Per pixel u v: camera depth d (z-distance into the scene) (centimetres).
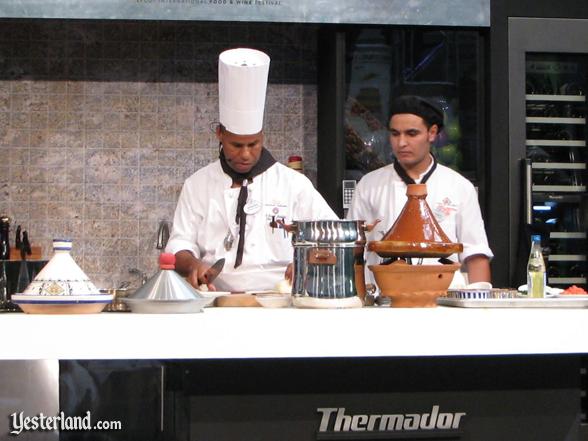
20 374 311
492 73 852
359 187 805
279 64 959
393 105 762
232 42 954
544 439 346
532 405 345
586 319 320
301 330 303
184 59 948
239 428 327
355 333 307
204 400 325
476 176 867
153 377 321
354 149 881
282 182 670
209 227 675
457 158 882
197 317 304
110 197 940
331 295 372
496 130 852
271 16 833
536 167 866
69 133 938
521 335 316
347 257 376
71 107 938
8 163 932
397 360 335
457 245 378
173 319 299
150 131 945
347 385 333
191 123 948
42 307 340
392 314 310
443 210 764
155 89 945
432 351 311
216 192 674
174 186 945
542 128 873
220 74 587
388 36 887
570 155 877
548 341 318
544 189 869
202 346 299
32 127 935
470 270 766
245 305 433
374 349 307
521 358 344
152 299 341
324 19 838
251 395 327
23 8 814
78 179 938
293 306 393
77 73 940
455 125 884
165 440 321
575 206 873
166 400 321
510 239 852
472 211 772
